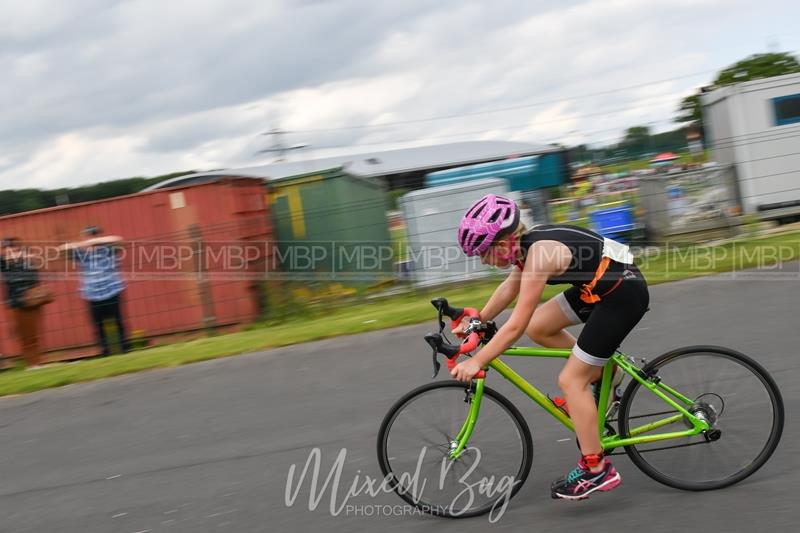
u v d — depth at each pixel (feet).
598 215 36.58
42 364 30.73
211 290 32.04
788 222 39.40
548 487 11.86
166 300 31.73
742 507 10.53
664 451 11.35
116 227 33.47
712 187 35.29
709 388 11.30
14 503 14.06
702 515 10.44
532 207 39.88
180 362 23.84
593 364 10.66
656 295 24.80
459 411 11.36
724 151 38.73
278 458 14.56
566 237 10.36
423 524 11.21
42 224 33.30
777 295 22.72
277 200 36.60
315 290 32.89
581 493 10.80
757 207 38.37
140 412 19.12
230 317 32.19
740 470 11.28
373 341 23.06
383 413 16.48
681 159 38.99
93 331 30.99
